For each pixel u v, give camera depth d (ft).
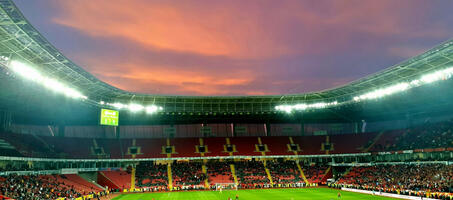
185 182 287.69
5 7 127.44
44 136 289.12
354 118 360.48
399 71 218.18
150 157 313.94
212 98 301.63
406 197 201.67
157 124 361.51
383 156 299.38
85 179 273.95
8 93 213.05
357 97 269.44
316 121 374.43
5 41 155.84
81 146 303.68
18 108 260.21
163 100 298.56
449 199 174.91
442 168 232.53
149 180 288.30
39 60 183.93
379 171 276.41
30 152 233.76
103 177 286.87
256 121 367.25
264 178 302.04
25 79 186.39
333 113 333.21
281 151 338.13
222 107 313.53
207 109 310.86
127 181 285.02
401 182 233.96
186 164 321.73
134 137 359.05
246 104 315.99
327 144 347.77
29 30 147.23
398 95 252.21
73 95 229.45
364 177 275.39
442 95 250.98
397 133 321.52
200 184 285.84
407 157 278.26
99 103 272.51
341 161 328.70
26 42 159.63
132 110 294.25
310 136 366.43
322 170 321.52
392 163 285.84
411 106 295.07
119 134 346.95
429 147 260.83
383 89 249.34
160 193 254.27
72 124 338.95
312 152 335.67
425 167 247.50
